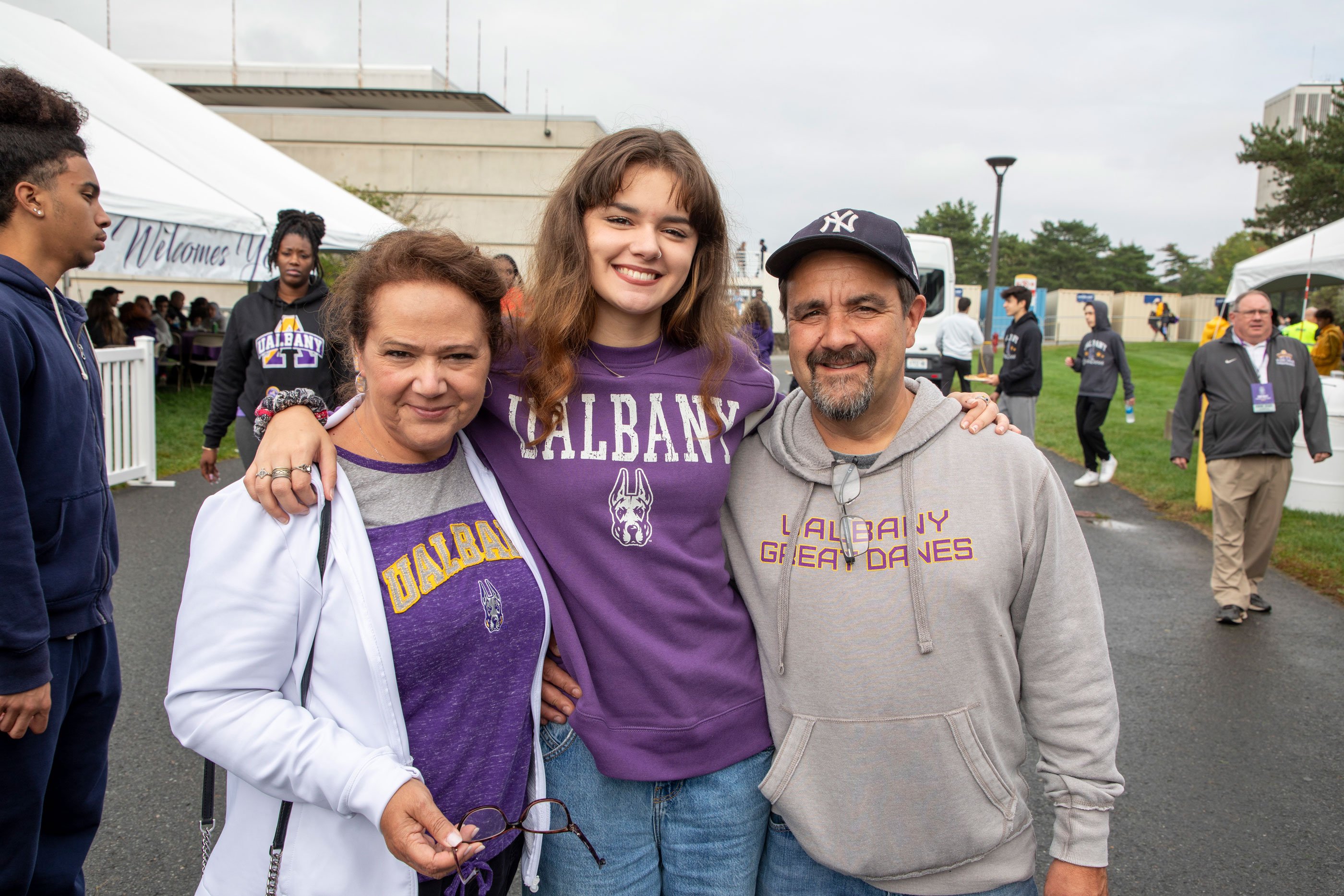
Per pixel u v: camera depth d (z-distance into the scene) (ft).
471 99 107.86
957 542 5.07
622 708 5.09
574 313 5.03
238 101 109.09
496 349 4.81
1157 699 13.03
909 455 5.28
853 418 5.17
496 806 4.75
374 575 4.32
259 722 4.01
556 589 5.06
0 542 5.50
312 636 4.26
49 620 6.26
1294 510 24.76
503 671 4.73
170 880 8.43
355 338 4.48
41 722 5.81
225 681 4.04
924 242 45.88
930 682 5.03
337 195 40.29
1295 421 16.20
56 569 6.40
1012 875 5.22
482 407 5.13
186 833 9.18
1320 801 10.23
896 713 5.06
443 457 4.85
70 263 6.67
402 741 4.35
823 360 5.20
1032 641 5.29
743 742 5.40
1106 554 21.33
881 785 5.11
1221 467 16.42
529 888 5.08
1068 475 32.14
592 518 4.98
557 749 5.27
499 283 4.50
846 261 5.09
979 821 5.09
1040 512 5.19
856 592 5.16
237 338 14.17
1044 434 41.65
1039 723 5.32
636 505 5.03
